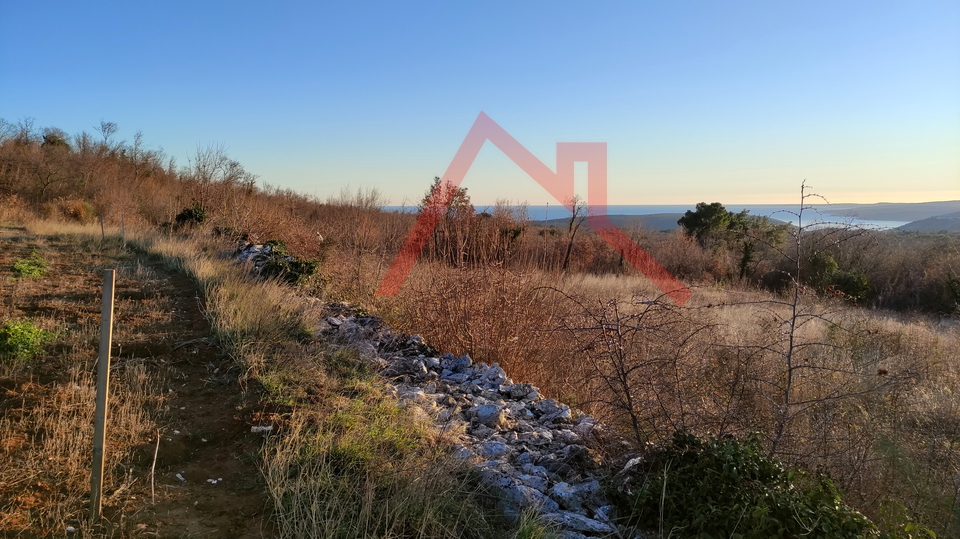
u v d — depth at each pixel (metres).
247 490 3.31
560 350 6.75
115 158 30.33
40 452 3.38
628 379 4.07
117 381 4.67
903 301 18.81
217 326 6.15
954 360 8.16
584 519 3.12
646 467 3.67
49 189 24.78
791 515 2.81
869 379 5.38
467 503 3.16
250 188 19.95
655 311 5.06
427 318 7.53
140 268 9.91
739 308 11.82
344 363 5.62
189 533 2.86
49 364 4.85
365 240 12.51
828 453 3.89
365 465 3.45
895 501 3.46
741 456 3.16
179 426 4.02
